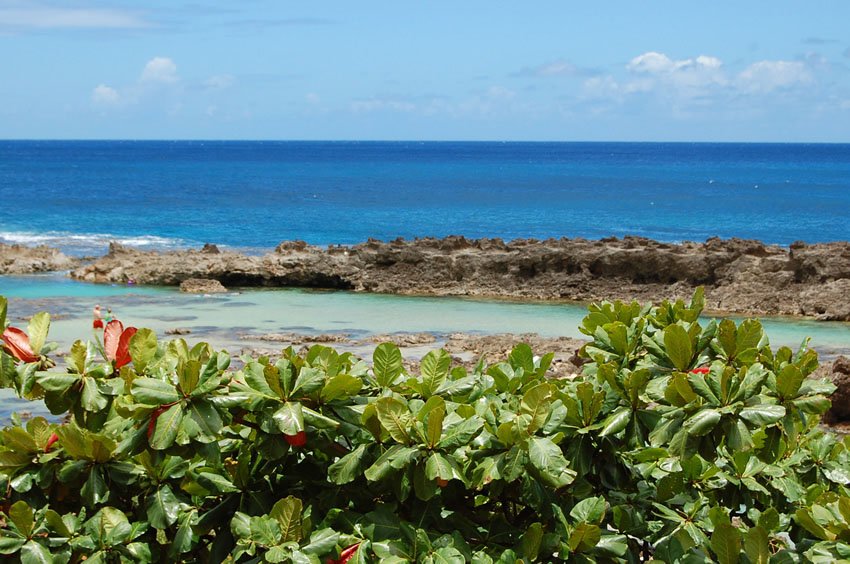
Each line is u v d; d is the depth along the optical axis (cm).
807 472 562
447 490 458
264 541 404
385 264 3925
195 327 2883
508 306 3434
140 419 421
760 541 423
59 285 3759
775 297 3338
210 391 405
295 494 458
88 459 429
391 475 410
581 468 445
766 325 3045
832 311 3155
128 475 434
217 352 445
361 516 433
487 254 3862
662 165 19500
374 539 421
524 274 3781
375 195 9931
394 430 414
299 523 408
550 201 9262
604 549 437
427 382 474
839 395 1634
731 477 506
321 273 3859
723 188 11525
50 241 5475
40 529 421
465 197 9731
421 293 3738
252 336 2728
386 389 473
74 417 458
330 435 435
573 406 450
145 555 425
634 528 465
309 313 3206
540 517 455
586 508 438
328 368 476
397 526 425
